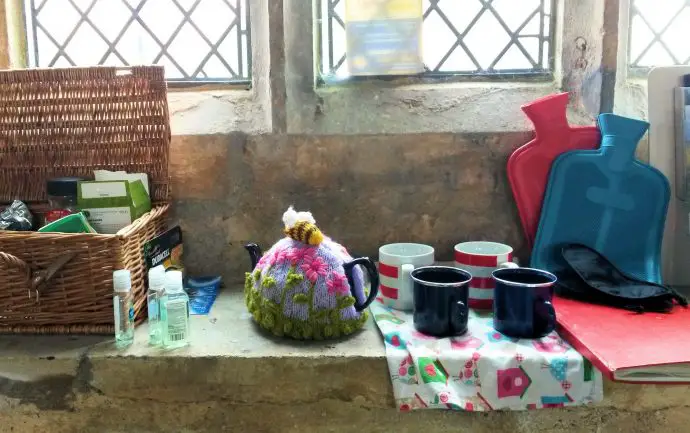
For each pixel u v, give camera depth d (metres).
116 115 1.17
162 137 1.17
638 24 1.29
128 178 1.14
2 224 1.04
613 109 1.21
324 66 1.29
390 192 1.24
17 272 0.97
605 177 1.15
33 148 1.18
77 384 0.92
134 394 0.92
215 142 1.23
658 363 0.81
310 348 0.92
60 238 0.95
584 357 0.88
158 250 1.10
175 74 1.34
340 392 0.91
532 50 1.29
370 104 1.24
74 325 0.99
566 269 1.12
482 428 0.91
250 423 0.93
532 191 1.18
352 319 0.97
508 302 0.95
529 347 0.91
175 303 0.93
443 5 1.29
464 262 1.09
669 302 1.04
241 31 1.31
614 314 1.00
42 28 1.35
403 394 0.88
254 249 1.07
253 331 1.00
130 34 1.34
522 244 1.25
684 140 1.15
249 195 1.25
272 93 1.21
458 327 0.95
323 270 0.94
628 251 1.16
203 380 0.91
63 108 1.18
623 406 0.90
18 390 0.93
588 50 1.21
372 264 0.97
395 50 1.24
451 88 1.25
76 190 1.10
